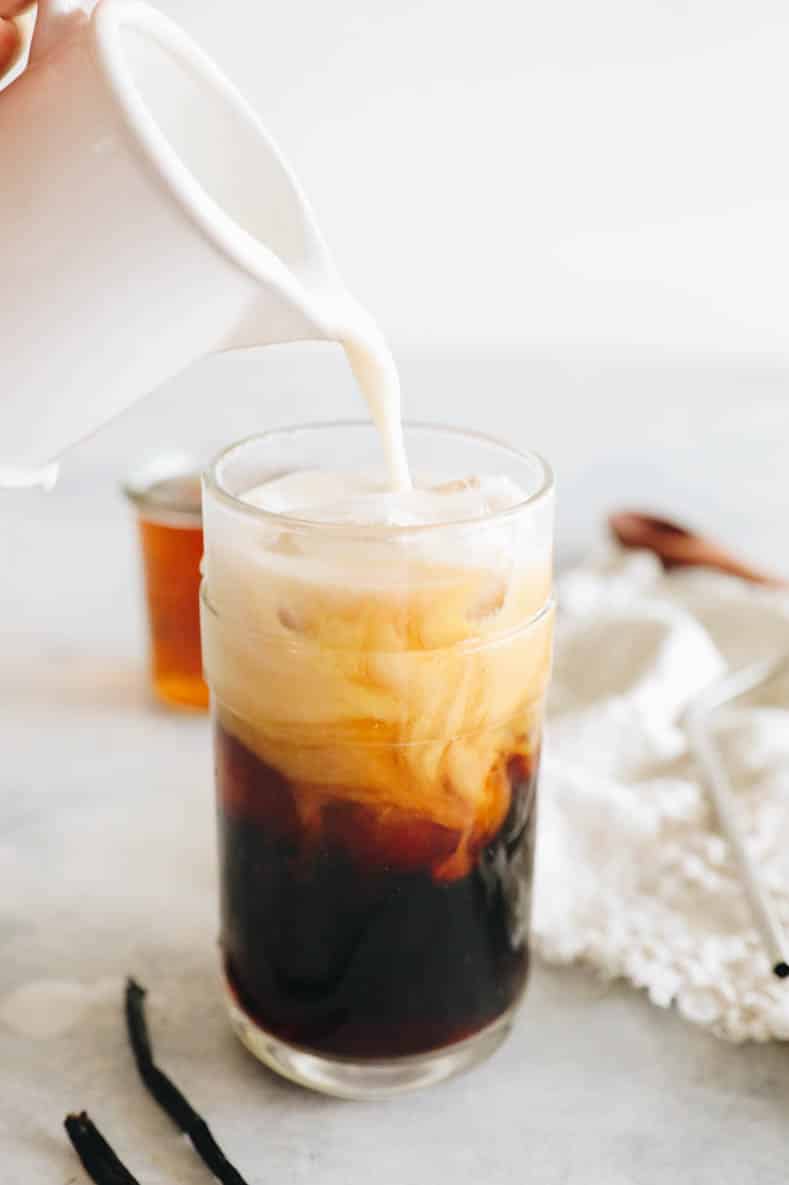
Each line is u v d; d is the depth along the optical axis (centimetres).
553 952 48
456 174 72
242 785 43
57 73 37
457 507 42
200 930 50
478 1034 44
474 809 42
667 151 72
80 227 37
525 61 70
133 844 53
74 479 77
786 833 51
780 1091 44
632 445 77
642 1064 45
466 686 41
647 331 76
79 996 47
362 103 70
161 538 58
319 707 41
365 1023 43
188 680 60
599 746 56
